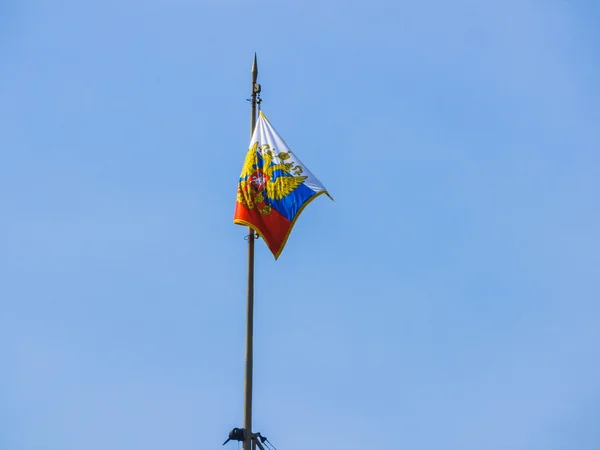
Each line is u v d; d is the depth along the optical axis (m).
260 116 58.59
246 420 51.53
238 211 55.44
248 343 53.03
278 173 56.31
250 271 54.53
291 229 55.31
